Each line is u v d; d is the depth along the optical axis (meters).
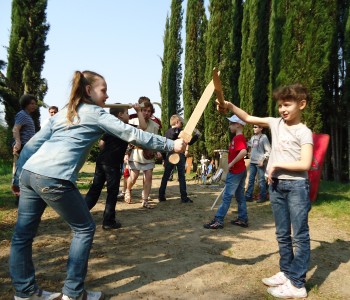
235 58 14.10
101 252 3.66
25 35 17.02
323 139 5.58
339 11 10.25
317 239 4.30
